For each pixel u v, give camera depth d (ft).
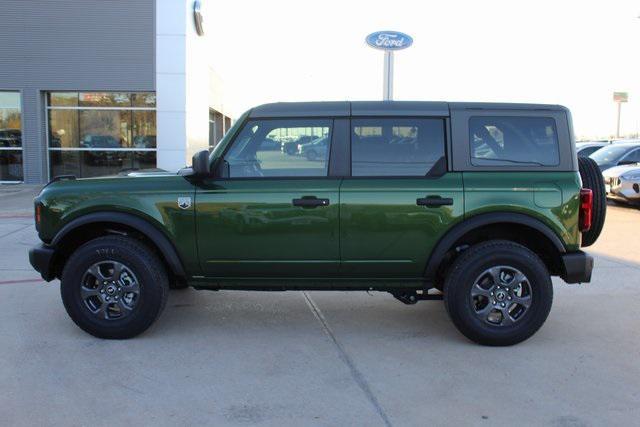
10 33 59.26
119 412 11.64
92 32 59.52
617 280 22.67
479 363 14.30
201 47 67.41
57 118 61.21
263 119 15.44
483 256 15.01
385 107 15.51
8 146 61.21
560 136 15.43
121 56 59.93
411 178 15.21
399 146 15.40
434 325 17.34
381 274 15.51
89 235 16.44
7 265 24.66
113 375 13.41
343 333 16.57
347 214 15.05
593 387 12.92
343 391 12.69
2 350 14.85
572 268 15.19
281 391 12.67
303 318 17.95
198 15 62.75
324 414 11.64
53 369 13.69
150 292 15.40
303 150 15.44
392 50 47.88
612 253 27.89
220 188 15.23
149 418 11.42
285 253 15.28
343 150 15.37
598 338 16.11
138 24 59.41
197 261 15.46
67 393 12.45
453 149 15.30
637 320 17.72
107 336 15.64
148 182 15.53
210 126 81.82
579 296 20.45
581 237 15.90
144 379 13.21
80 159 61.77
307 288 15.85
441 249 15.12
